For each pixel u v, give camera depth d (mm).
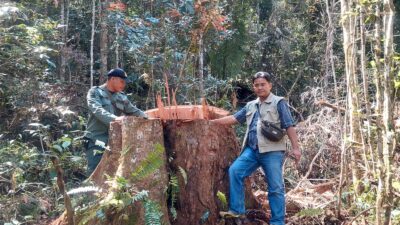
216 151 4246
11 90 7543
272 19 13570
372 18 3547
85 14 11742
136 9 9695
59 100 8219
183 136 4152
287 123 4188
